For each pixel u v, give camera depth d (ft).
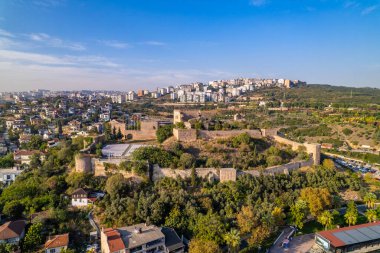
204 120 496.23
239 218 286.66
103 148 440.45
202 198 322.96
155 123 511.81
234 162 390.83
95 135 524.93
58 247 263.49
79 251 267.18
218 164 378.12
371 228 312.71
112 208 304.50
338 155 637.30
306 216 335.06
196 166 373.61
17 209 314.14
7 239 265.75
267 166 402.72
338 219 340.18
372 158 593.42
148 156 373.61
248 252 273.13
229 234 261.24
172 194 326.24
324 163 445.37
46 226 291.99
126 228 276.82
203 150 408.26
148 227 280.51
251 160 401.90
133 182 345.51
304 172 412.98
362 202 380.99
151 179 362.12
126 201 312.29
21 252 263.90
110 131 517.55
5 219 306.35
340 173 423.64
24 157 513.86
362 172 511.81
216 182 361.10
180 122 466.29
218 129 464.24
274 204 326.85
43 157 468.34
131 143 477.36
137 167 352.69
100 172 369.50
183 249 270.67
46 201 323.78
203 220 285.43
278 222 304.91
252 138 458.09
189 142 424.05
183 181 351.25
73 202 323.98
